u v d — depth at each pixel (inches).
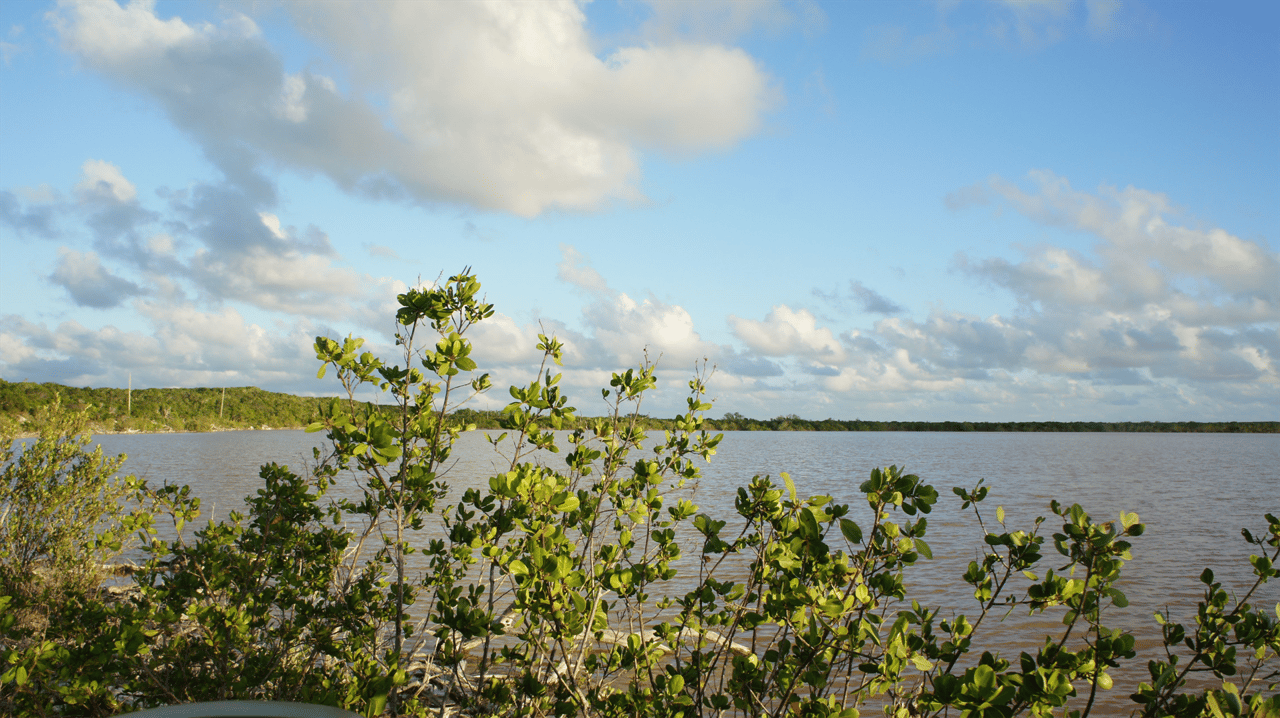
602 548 173.8
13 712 146.2
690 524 656.4
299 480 224.1
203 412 5556.1
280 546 220.7
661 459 219.0
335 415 155.3
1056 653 128.4
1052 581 131.8
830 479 1721.2
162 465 1860.2
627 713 155.9
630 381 206.7
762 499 143.9
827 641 132.4
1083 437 7544.3
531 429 188.4
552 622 131.4
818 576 143.6
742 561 546.3
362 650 186.1
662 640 178.2
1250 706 113.3
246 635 175.9
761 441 5516.7
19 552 390.6
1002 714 109.7
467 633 143.0
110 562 450.0
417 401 163.8
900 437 7076.8
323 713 67.1
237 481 1421.0
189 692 168.6
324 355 159.8
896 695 150.6
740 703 144.3
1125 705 339.0
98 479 434.0
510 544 166.7
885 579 144.9
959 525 896.3
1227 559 702.5
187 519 237.3
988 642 416.5
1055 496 1369.3
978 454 3344.0
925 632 144.6
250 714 65.7
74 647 168.4
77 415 449.7
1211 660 140.3
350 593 205.9
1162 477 1891.0
